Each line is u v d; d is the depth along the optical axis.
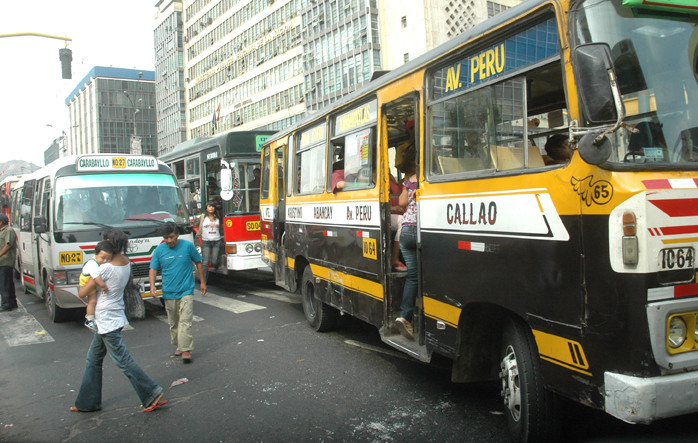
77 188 8.94
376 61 34.25
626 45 3.09
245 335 7.63
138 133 97.25
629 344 2.83
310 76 41.62
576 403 4.54
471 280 4.08
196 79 66.88
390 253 5.57
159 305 10.41
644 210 2.79
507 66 3.74
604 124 2.93
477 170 4.07
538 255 3.38
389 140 6.78
